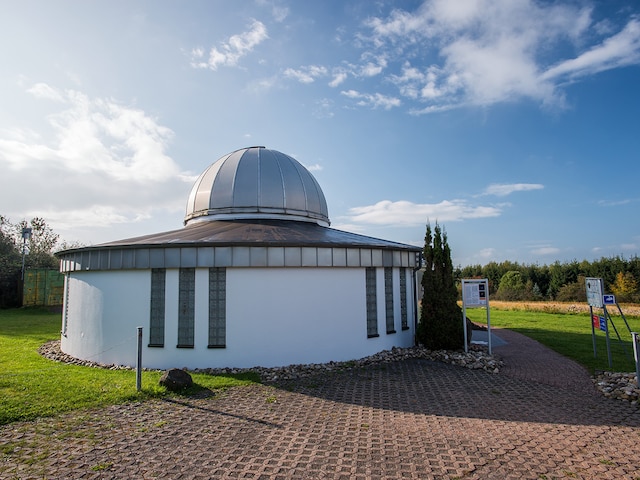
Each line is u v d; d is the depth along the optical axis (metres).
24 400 7.76
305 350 11.05
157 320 11.12
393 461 5.36
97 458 5.46
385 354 12.23
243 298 10.81
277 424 6.71
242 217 14.79
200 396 8.24
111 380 9.33
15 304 31.19
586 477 4.94
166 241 11.07
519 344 15.17
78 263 12.28
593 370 10.73
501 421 6.86
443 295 12.95
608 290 38.91
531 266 47.97
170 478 4.93
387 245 12.77
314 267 11.35
